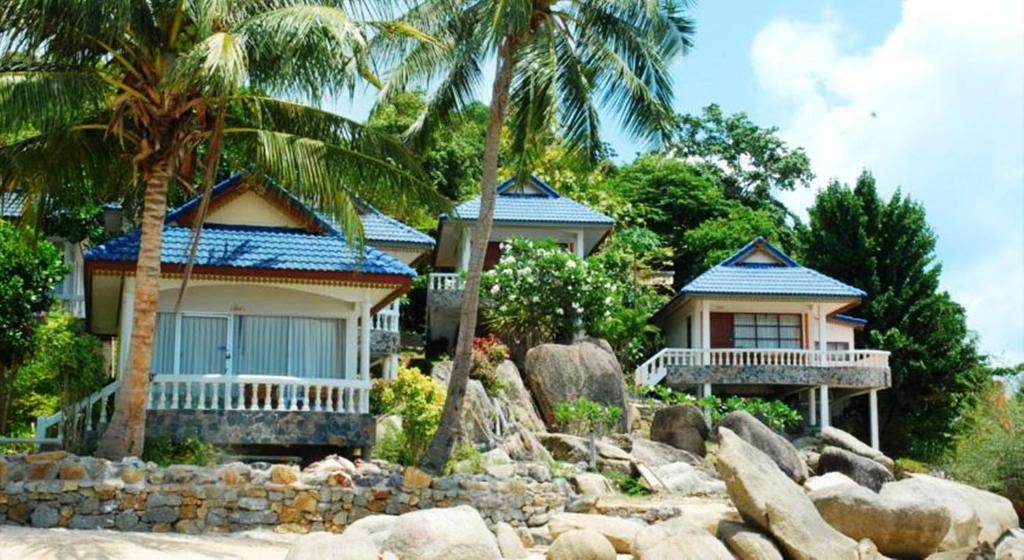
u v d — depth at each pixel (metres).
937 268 45.19
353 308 24.19
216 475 17.42
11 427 25.42
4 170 19.70
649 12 22.30
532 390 32.31
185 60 17.56
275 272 22.86
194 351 23.41
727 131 68.75
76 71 18.66
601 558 14.57
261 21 18.03
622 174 61.44
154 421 21.33
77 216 31.56
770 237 57.03
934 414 42.94
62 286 33.50
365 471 19.00
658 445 28.23
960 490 20.16
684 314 43.78
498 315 35.94
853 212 46.38
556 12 23.31
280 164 19.69
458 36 23.69
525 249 36.84
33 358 25.52
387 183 20.73
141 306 19.08
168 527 16.84
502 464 23.11
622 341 39.31
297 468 18.36
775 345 41.56
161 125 19.28
